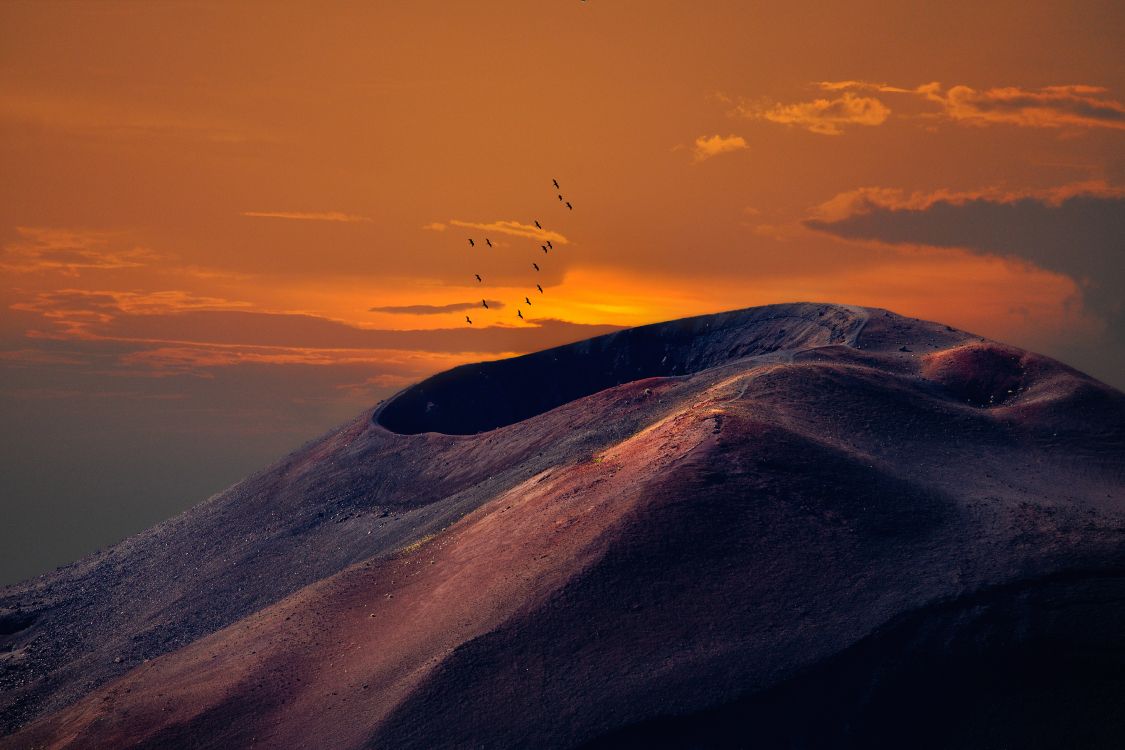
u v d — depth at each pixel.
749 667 108.00
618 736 102.81
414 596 145.12
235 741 120.31
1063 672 107.44
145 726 131.12
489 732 106.19
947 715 105.81
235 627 165.25
